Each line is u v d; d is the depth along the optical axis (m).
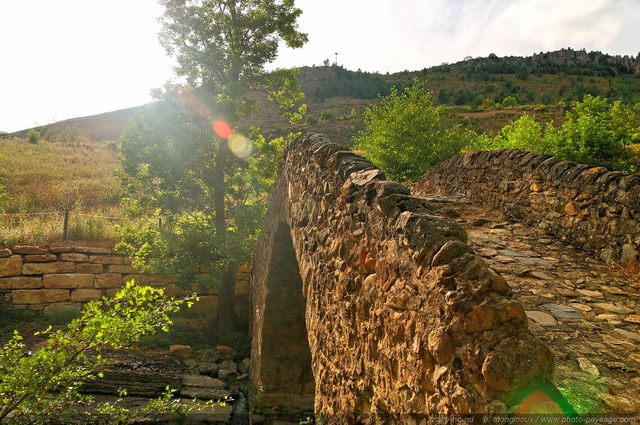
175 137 13.16
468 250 2.43
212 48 13.30
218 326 13.88
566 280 5.00
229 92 13.17
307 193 5.84
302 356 9.52
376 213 3.31
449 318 2.24
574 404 2.72
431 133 17.86
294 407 9.41
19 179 21.95
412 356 2.57
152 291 4.50
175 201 13.43
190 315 14.45
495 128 50.34
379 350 3.13
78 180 23.34
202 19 13.51
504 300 2.15
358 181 3.80
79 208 18.19
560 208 6.66
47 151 30.86
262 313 9.64
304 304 9.41
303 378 9.53
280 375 9.48
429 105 18.45
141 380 9.95
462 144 17.83
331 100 103.81
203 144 13.53
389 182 3.37
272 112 83.12
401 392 2.72
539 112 59.78
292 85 14.98
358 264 3.65
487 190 8.66
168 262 12.80
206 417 9.48
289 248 9.04
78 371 4.09
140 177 13.37
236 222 13.63
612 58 140.00
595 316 4.09
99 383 9.52
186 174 13.64
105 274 13.80
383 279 3.09
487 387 1.99
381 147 17.91
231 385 11.18
